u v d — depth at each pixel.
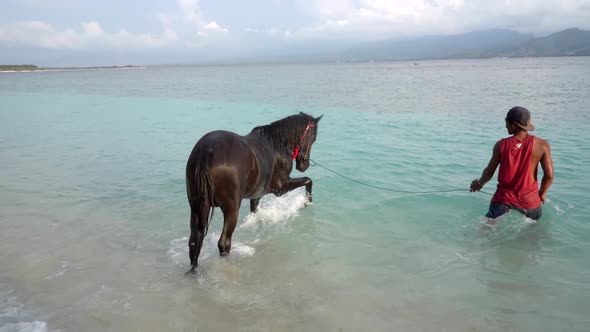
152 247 4.95
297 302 3.82
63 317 3.52
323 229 5.55
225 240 4.28
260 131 5.15
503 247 4.90
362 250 4.92
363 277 4.28
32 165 8.96
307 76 57.72
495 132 11.89
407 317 3.58
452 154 9.34
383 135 11.91
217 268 4.42
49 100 26.83
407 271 4.40
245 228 5.57
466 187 7.08
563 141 10.08
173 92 31.72
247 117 16.67
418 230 5.47
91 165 8.93
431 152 9.60
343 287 4.09
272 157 5.03
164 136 12.57
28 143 11.59
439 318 3.56
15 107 22.44
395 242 5.13
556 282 4.11
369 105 19.50
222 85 39.78
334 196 6.82
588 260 4.50
